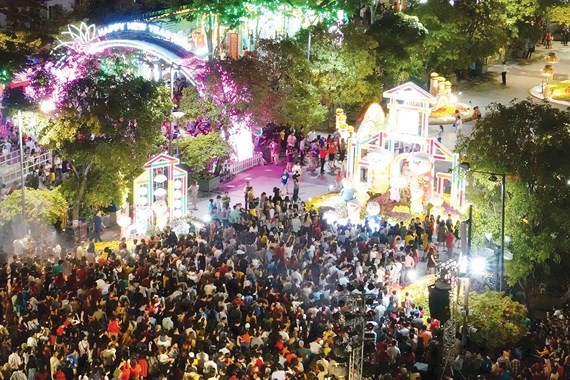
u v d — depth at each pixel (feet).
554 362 133.59
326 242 173.06
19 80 227.81
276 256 167.63
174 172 195.93
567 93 319.06
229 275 150.51
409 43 271.28
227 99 229.45
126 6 280.51
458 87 331.16
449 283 149.79
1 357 122.01
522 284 167.73
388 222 198.29
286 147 251.19
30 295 139.03
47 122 184.24
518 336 147.23
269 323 134.21
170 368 118.93
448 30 291.79
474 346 147.54
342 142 242.78
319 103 249.75
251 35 288.10
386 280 161.17
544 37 399.24
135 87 186.70
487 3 310.04
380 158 207.82
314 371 120.88
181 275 149.18
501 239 154.51
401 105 207.92
